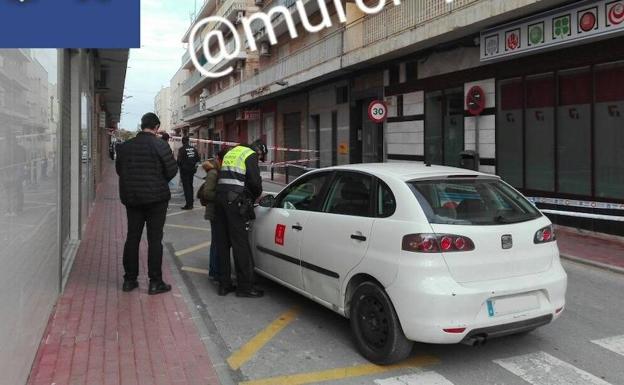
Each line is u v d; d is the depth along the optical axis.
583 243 9.71
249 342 4.96
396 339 4.27
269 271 6.21
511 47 12.11
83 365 4.23
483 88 13.69
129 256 6.24
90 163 13.77
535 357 4.64
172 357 4.45
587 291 6.75
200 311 5.82
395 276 4.24
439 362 4.53
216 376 4.13
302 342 4.96
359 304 4.62
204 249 9.11
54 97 5.21
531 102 12.26
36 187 4.15
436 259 4.13
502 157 13.20
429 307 4.07
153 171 6.00
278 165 28.09
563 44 10.80
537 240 4.54
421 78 16.42
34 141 4.05
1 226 2.97
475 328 4.13
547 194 11.89
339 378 4.22
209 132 56.97
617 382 4.18
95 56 15.80
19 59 3.50
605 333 5.23
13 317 3.31
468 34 13.80
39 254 4.36
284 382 4.15
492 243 4.30
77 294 6.05
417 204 4.37
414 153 16.92
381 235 4.47
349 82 21.52
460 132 14.71
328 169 5.55
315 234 5.26
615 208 9.95
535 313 4.38
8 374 3.18
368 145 20.92
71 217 9.03
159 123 6.23
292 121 29.80
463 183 4.72
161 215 6.16
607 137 10.45
